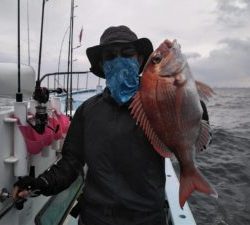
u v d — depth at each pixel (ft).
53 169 3.49
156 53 2.77
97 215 3.14
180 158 2.84
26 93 4.55
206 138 2.87
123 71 3.06
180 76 2.74
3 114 3.59
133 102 2.87
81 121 3.44
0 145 3.53
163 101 2.77
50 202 5.23
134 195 3.06
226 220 11.21
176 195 5.45
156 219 3.09
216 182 15.99
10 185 3.77
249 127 39.42
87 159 3.20
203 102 3.01
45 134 4.07
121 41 3.15
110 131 3.09
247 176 17.12
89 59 3.52
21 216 4.20
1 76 4.35
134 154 3.04
